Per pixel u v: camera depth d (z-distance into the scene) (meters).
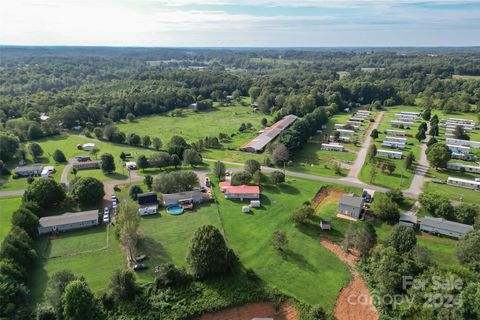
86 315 58.19
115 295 66.31
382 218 95.06
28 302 64.50
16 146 151.50
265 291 70.19
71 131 198.75
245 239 87.44
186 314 65.06
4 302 59.91
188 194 106.81
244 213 100.31
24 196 100.88
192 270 72.31
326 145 162.25
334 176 128.38
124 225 79.75
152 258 78.94
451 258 79.75
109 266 76.56
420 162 144.62
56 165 142.00
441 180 124.31
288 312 66.94
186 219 96.69
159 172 133.25
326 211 102.19
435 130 180.12
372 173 122.88
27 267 73.56
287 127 195.38
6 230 90.31
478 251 72.12
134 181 124.19
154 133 192.00
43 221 90.62
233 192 108.94
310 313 65.00
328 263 79.38
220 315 66.12
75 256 80.00
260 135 179.88
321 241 87.75
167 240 86.38
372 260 75.56
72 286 58.28
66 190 110.94
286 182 122.19
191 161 136.75
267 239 87.56
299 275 75.25
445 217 96.25
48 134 187.00
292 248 84.19
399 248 75.62
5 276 64.12
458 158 149.88
